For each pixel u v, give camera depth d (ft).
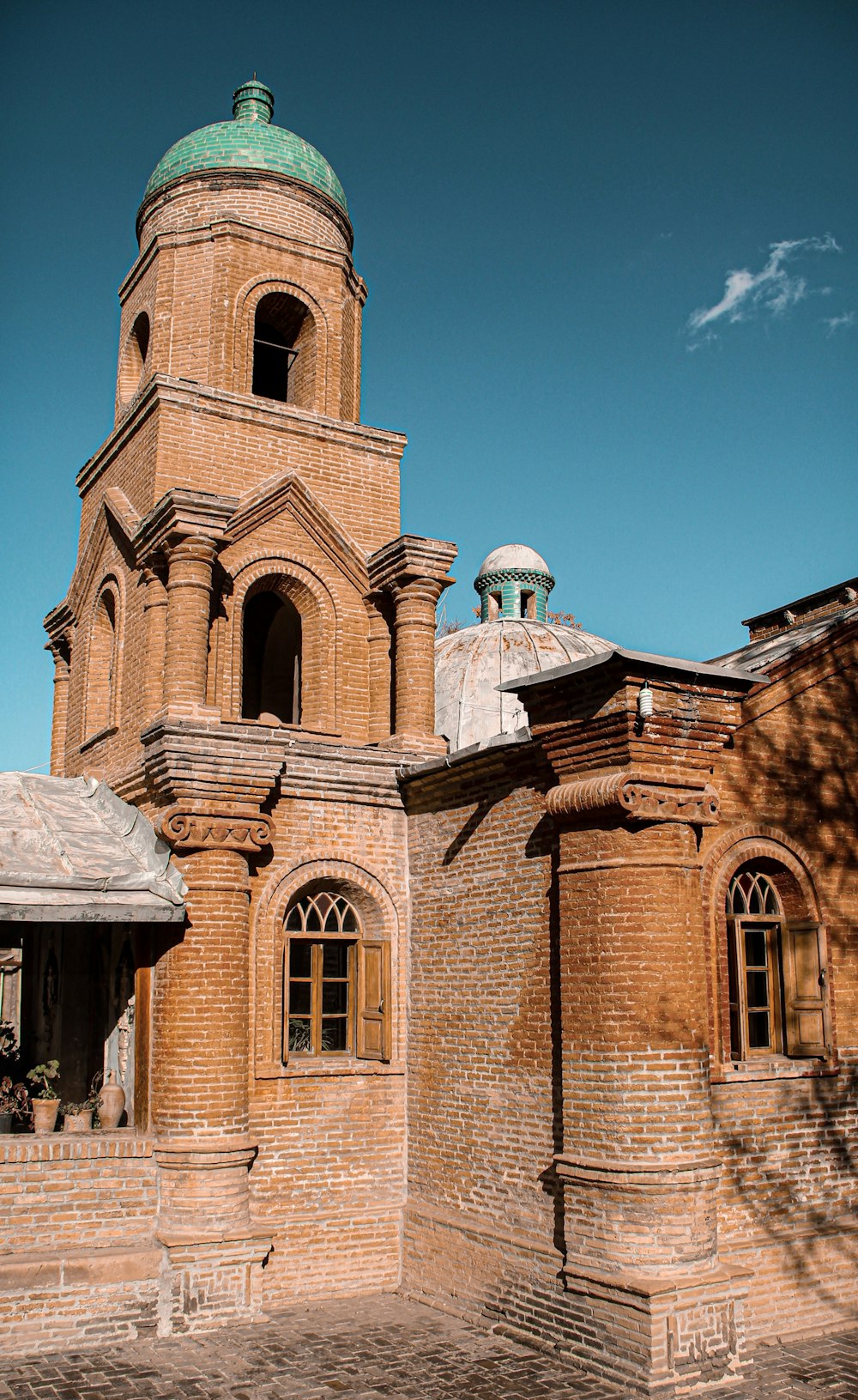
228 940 41.88
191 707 44.91
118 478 56.39
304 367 57.93
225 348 54.29
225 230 55.42
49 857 42.39
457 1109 42.86
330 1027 48.96
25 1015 62.39
